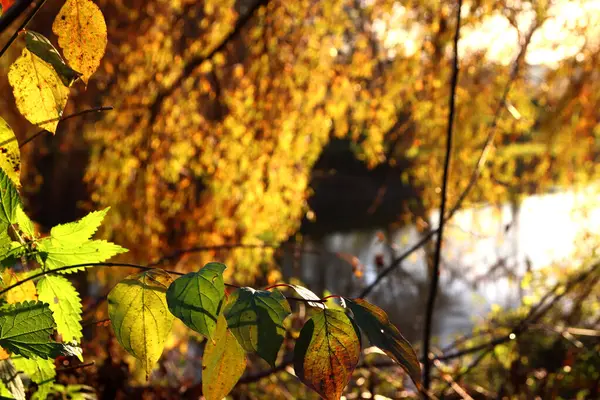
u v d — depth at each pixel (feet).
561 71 15.74
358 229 41.09
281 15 14.61
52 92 2.75
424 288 28.12
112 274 13.53
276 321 2.03
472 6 13.35
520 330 10.19
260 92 14.96
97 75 14.69
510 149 16.06
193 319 2.07
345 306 2.22
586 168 16.85
